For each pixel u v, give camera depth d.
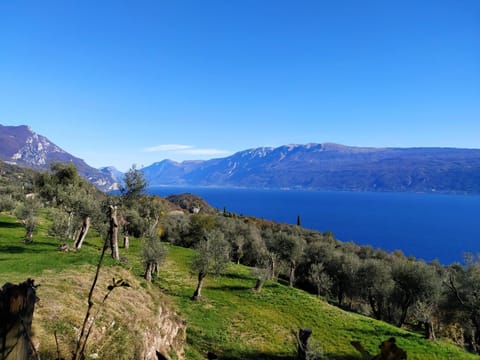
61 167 67.38
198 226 72.25
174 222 79.75
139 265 41.06
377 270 48.16
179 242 73.50
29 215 40.59
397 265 46.66
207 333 25.22
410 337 30.73
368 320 34.78
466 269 34.34
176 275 42.75
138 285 20.59
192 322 26.86
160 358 8.43
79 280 17.92
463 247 153.62
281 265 62.94
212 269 37.00
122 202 37.97
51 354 10.12
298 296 40.06
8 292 2.81
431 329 31.56
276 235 63.91
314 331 29.83
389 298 46.78
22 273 18.69
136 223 63.31
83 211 38.50
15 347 2.77
